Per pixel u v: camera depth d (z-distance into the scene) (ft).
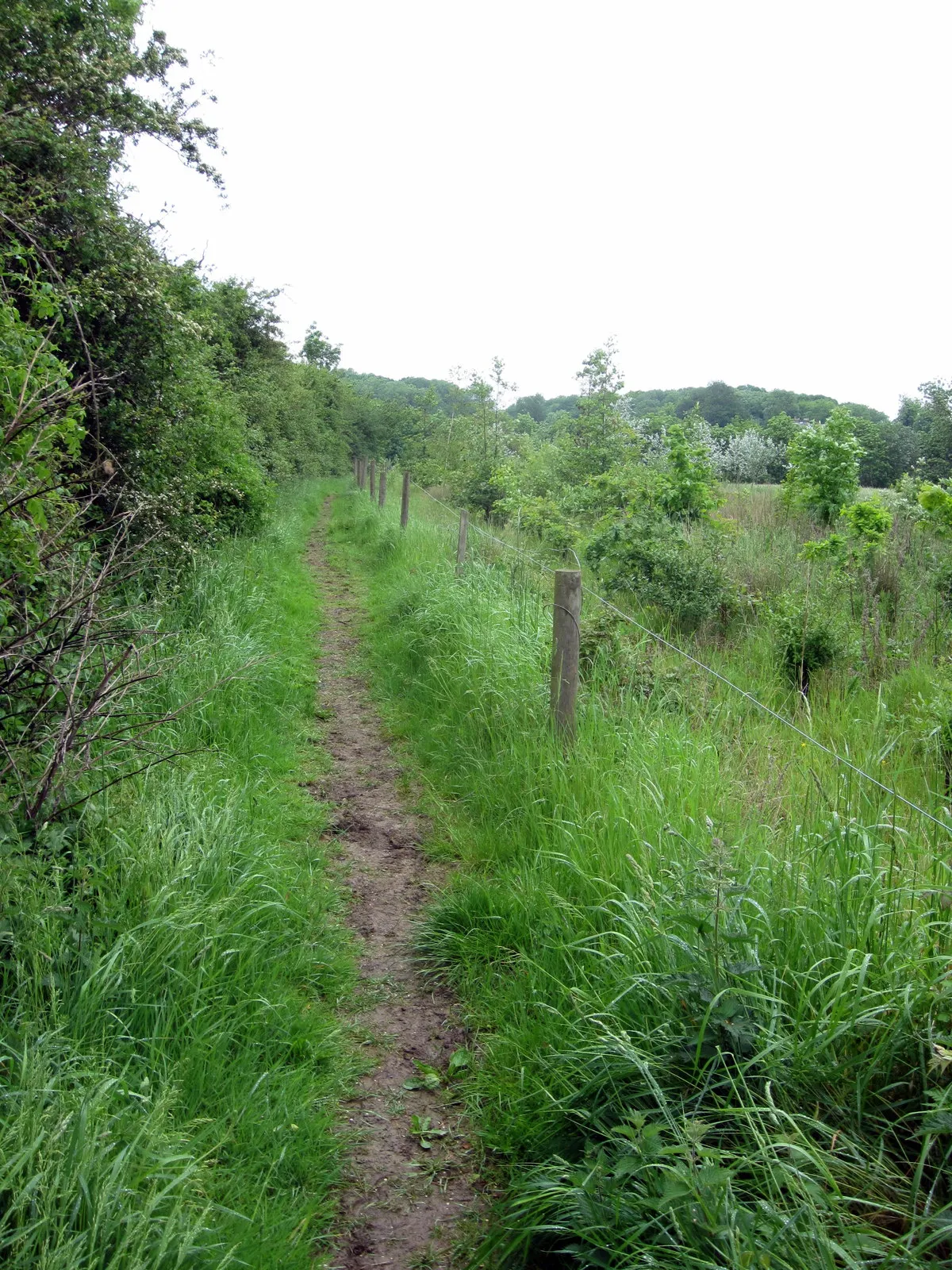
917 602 27.99
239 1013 10.83
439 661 24.59
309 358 139.54
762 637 25.81
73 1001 9.73
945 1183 7.41
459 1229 8.79
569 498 43.98
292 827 17.08
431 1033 11.71
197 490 28.30
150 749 14.60
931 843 12.00
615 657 21.11
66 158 20.86
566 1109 9.02
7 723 11.90
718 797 14.11
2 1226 6.64
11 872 9.97
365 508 66.59
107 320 22.31
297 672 26.76
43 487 12.10
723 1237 6.64
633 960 10.41
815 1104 8.29
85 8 23.40
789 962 9.70
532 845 15.30
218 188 26.66
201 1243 7.67
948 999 8.27
